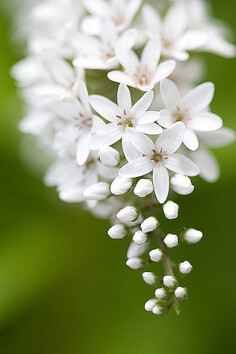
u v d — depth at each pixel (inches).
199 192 7.7
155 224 6.2
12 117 8.1
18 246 7.8
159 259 6.2
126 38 6.6
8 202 8.0
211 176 7.0
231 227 7.7
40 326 7.7
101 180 6.8
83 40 6.8
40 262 7.7
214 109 7.8
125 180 6.3
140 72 6.6
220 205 7.7
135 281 7.7
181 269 6.2
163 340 7.4
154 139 6.9
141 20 7.2
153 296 7.6
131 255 6.4
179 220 7.7
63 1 7.4
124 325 7.6
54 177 7.2
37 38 7.4
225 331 7.5
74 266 7.8
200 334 7.5
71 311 7.7
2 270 7.6
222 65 8.1
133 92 6.7
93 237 7.9
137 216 6.3
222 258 7.7
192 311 7.5
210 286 7.6
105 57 6.8
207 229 7.7
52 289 7.7
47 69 7.0
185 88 7.6
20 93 8.1
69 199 6.6
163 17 7.6
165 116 6.5
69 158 6.8
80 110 6.6
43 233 7.9
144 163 6.3
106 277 7.7
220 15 8.3
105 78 6.8
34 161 8.0
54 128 7.2
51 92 6.8
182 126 6.3
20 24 8.3
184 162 6.4
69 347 7.6
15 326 7.7
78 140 6.7
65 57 7.1
